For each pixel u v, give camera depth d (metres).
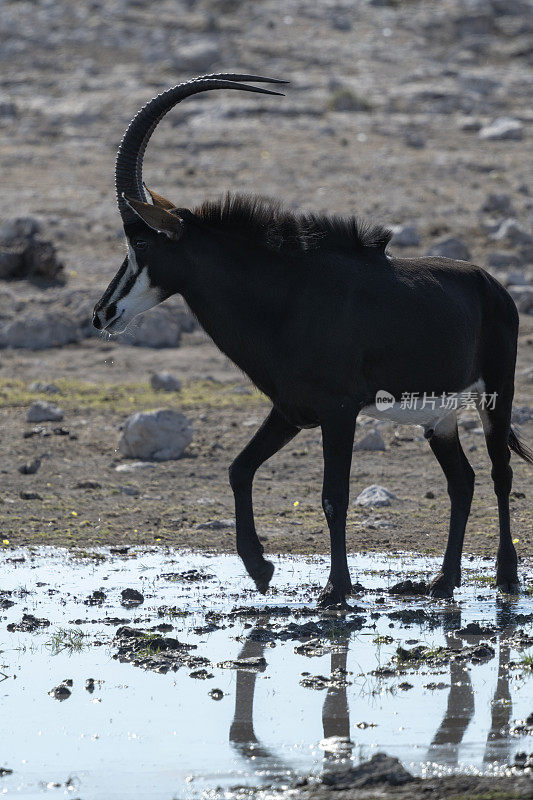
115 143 98.56
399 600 26.55
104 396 49.97
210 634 23.98
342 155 93.75
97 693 20.62
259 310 25.03
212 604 26.19
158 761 17.56
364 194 83.31
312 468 40.03
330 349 24.62
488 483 37.50
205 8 140.75
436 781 16.27
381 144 98.19
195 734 18.62
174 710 19.72
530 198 83.75
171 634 23.97
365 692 20.48
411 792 15.89
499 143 100.50
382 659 22.33
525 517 33.78
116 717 19.45
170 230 24.55
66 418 46.28
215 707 19.83
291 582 27.97
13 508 35.00
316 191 83.44
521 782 16.17
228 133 100.19
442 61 131.25
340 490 25.11
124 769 17.25
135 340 59.44
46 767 17.39
